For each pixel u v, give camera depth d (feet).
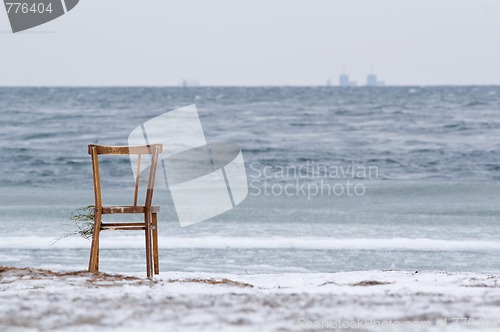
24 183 298.15
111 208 85.15
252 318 54.34
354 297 65.10
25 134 438.81
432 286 76.33
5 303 59.72
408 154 366.22
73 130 459.73
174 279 83.87
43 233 160.97
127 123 499.51
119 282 74.79
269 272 123.24
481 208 214.69
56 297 62.95
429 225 180.55
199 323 52.47
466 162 350.84
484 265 131.44
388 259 136.77
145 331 49.93
